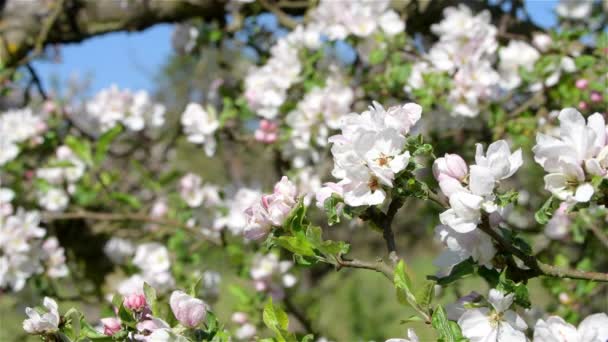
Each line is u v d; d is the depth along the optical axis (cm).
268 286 329
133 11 367
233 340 318
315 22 332
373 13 313
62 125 393
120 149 439
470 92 295
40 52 365
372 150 138
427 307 139
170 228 370
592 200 135
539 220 137
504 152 138
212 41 367
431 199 141
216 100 376
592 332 135
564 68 302
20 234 324
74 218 373
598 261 364
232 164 468
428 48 362
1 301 397
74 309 150
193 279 341
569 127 135
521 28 342
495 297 142
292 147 332
